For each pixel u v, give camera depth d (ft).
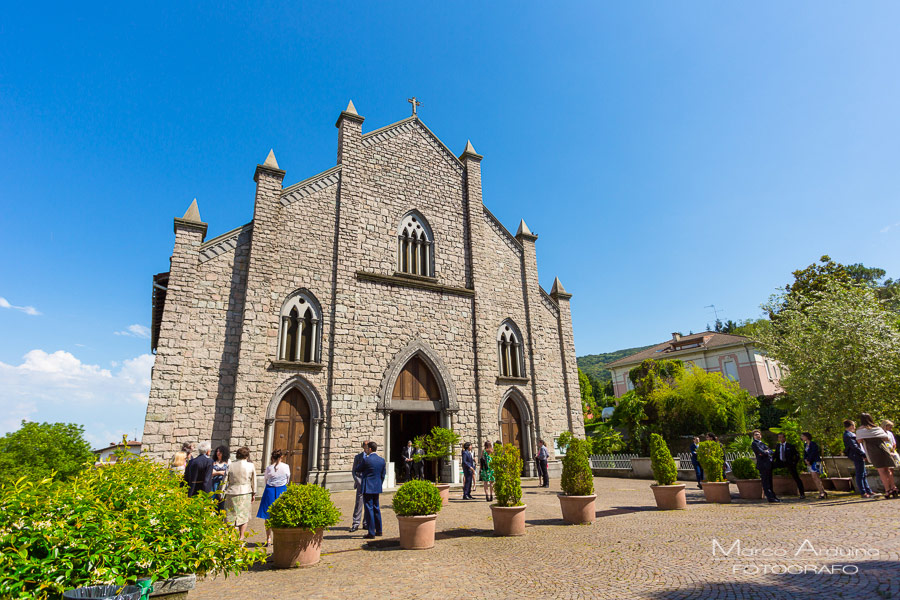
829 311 52.29
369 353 65.82
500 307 81.76
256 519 41.04
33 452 81.30
